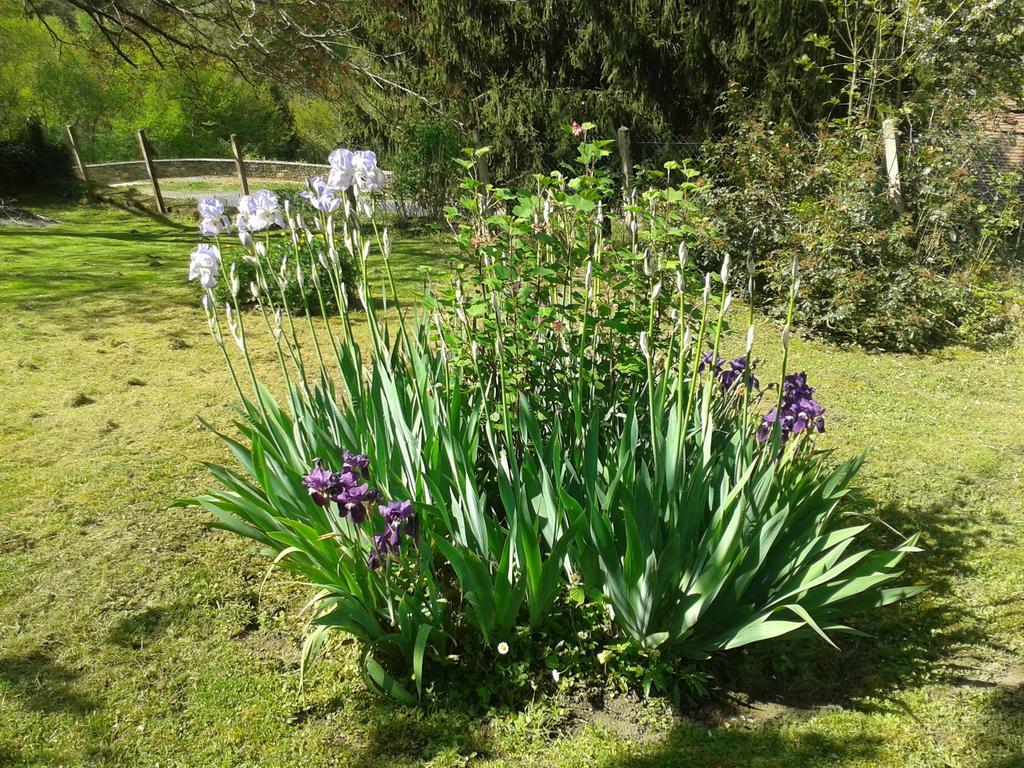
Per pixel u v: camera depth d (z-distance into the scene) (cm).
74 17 2591
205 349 714
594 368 334
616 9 1254
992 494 436
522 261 350
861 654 306
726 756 251
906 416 550
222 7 1261
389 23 1299
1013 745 253
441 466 303
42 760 251
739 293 789
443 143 1301
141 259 1134
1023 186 912
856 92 974
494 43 1402
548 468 306
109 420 543
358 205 306
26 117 2072
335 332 748
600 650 287
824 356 683
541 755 251
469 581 258
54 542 384
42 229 1402
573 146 1330
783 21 1117
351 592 272
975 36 926
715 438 335
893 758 249
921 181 772
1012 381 625
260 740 260
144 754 254
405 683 280
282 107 2881
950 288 720
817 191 784
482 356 336
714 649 272
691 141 1281
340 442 320
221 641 313
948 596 342
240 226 307
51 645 309
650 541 263
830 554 273
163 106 2627
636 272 344
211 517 411
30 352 698
